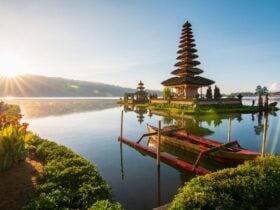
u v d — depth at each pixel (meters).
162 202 9.53
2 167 9.40
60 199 7.05
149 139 22.72
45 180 8.55
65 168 9.38
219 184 6.80
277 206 6.97
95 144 20.59
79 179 8.48
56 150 11.74
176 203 6.21
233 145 15.76
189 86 56.78
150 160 15.57
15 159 10.20
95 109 64.38
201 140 17.25
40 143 13.63
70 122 35.97
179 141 17.80
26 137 12.03
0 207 6.73
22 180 8.61
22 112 52.94
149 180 11.97
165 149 18.75
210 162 15.13
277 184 7.34
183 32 63.69
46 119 40.19
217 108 47.28
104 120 38.53
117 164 14.66
